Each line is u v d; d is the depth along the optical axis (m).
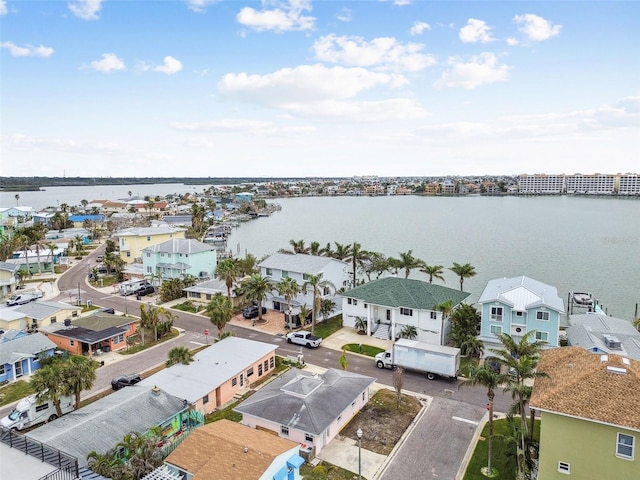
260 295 64.31
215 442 28.53
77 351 52.22
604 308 82.25
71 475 18.89
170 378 41.06
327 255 85.88
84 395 42.28
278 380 40.84
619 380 26.84
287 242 162.12
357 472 31.23
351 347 55.47
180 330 61.19
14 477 18.34
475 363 50.28
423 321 57.03
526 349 34.06
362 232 188.38
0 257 101.50
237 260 87.25
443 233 183.25
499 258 128.38
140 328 57.31
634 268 113.94
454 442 34.94
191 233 160.00
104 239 152.62
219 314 53.47
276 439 29.80
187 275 83.31
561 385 27.81
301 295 69.19
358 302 61.28
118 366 49.16
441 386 44.78
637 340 48.34
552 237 170.25
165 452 32.25
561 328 62.34
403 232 187.50
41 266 100.88
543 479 26.98
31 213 193.25
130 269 95.44
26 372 48.06
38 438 29.30
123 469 26.59
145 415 33.88
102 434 30.81
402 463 32.34
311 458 32.69
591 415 25.12
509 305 51.12
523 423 30.03
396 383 39.97
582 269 113.25
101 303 75.25
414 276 107.31
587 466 25.72
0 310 61.34
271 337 59.16
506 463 31.33
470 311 55.12
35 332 55.00
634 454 24.52
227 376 41.84
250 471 25.77
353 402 38.31
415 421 38.09
